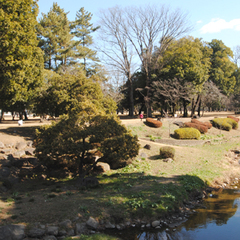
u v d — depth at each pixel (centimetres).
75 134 1196
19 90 1755
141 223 930
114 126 1294
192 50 3869
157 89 3750
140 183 1294
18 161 1441
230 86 4991
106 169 1574
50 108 2023
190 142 2445
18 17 1764
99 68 4784
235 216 1020
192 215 1030
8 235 734
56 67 4022
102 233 834
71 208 942
